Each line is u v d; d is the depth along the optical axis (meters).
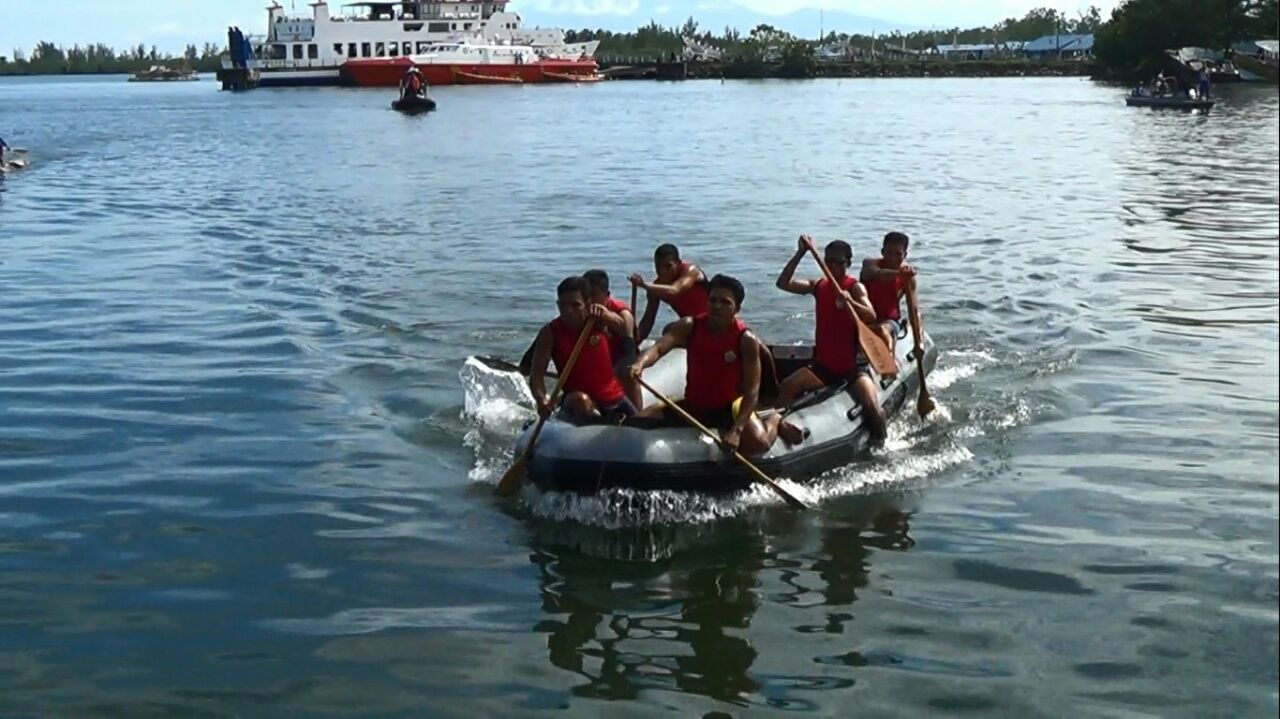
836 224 19.36
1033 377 10.01
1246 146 33.38
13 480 7.73
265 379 10.06
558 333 7.84
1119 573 6.34
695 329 7.64
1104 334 11.43
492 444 8.46
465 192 24.69
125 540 6.83
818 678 5.35
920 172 27.77
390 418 9.04
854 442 8.05
